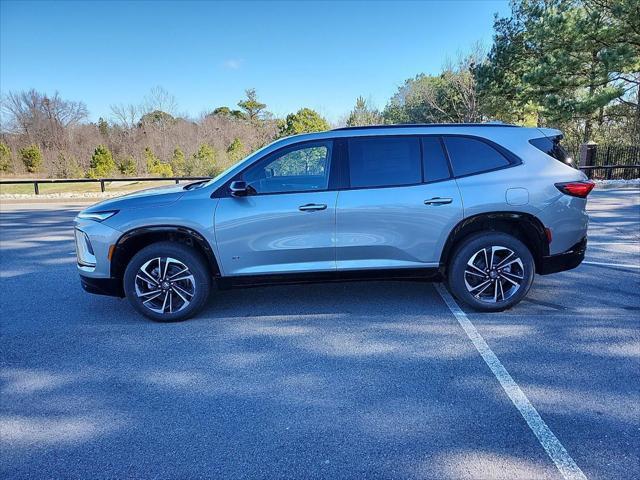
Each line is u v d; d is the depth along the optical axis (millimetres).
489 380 2982
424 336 3699
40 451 2391
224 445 2395
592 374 3021
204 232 3930
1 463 2299
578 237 4109
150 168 33625
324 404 2754
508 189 3945
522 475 2107
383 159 4031
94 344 3719
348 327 3932
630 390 2818
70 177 32906
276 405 2758
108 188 22938
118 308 4594
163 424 2596
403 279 4176
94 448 2402
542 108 20219
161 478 2164
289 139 4102
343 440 2406
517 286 4117
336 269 4055
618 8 15992
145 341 3754
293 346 3582
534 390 2846
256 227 3939
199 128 45406
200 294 4102
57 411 2760
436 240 4008
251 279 4070
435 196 3941
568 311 4156
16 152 42156
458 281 4102
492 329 3803
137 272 4055
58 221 11438
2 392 3000
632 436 2371
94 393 2957
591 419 2527
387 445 2354
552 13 18594
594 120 22125
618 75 19125
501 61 23266
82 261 4098
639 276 5191
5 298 5008
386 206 3936
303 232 3961
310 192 3967
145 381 3094
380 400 2777
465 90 31141
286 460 2260
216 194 3996
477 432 2443
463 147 4062
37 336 3908
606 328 3764
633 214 9797
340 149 4039
